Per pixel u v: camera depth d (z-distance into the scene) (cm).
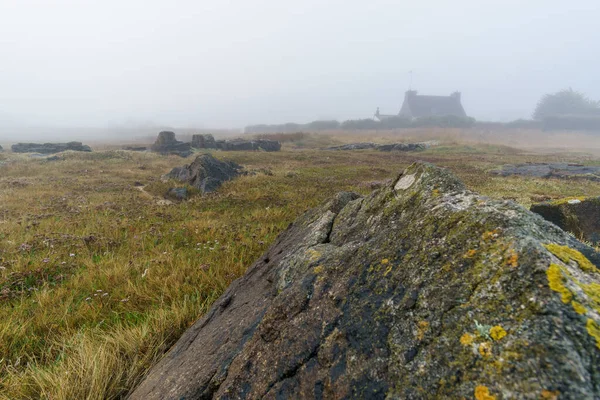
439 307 156
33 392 310
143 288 530
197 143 4697
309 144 6412
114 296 514
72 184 1783
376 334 169
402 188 293
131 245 778
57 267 631
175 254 705
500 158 3897
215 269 604
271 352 205
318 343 188
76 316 456
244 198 1372
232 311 330
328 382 167
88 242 774
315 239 362
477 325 137
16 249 714
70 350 372
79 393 293
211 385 216
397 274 191
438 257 180
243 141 4941
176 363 294
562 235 171
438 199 229
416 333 154
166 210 1187
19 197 1366
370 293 193
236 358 223
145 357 357
